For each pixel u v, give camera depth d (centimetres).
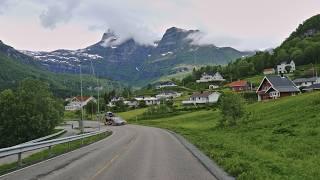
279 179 1340
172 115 11706
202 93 17100
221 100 5688
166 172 1711
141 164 2023
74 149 3228
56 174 1714
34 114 8956
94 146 3516
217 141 3428
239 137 3647
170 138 4362
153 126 8225
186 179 1506
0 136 8906
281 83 10731
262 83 11150
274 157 2009
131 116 13275
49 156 2630
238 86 18288
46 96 9256
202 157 2298
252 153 2225
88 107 16588
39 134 8981
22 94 9006
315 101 5006
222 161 1916
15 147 2045
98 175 1647
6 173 1809
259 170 1533
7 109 8900
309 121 3700
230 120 5553
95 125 10588
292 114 4691
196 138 4069
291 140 2773
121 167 1909
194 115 10006
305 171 1511
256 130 4162
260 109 6838
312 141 2575
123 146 3372
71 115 18038
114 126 9394
